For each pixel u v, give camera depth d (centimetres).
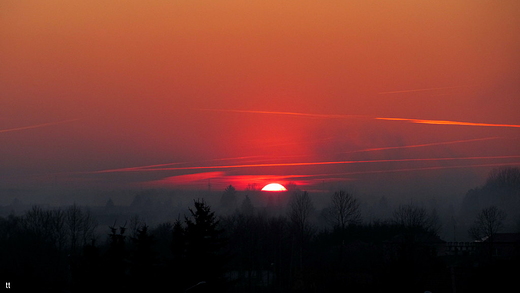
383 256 9206
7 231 11262
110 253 6194
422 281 6688
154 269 6309
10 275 7212
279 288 9788
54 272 9206
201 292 6088
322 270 9444
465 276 6700
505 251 10031
